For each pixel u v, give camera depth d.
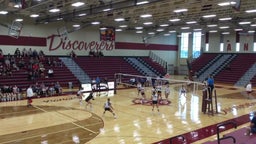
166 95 17.86
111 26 28.34
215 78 28.69
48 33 24.78
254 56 29.89
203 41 34.75
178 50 36.66
